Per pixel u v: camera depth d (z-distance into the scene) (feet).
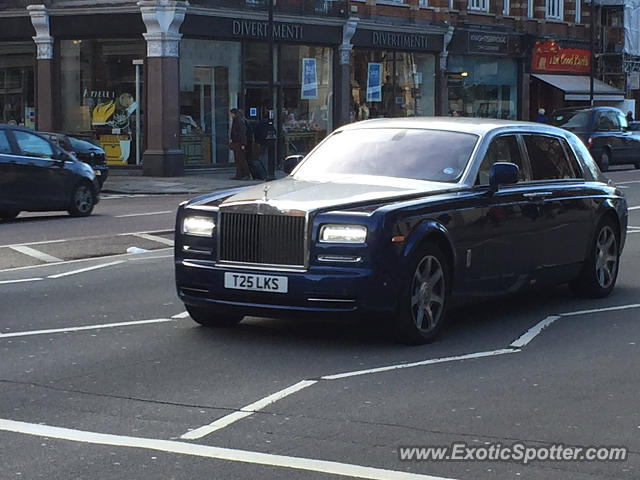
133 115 108.68
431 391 24.23
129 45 108.06
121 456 19.21
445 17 137.90
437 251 29.63
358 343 29.60
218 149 112.47
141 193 91.30
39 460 18.95
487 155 32.55
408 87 135.64
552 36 159.63
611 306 36.19
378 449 19.75
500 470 18.66
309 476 18.15
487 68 147.95
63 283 41.01
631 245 52.65
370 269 27.78
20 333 30.89
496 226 31.76
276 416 21.99
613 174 114.52
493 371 26.35
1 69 114.32
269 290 28.35
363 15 127.65
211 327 31.81
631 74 177.68
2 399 23.35
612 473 18.60
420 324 29.30
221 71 112.06
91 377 25.46
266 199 29.04
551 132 36.24
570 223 35.32
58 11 108.78
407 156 32.42
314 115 122.83
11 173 63.98
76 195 68.03
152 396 23.63
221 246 29.14
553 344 29.89
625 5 175.22
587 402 23.39
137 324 32.32
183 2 105.40
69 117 111.34
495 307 35.83
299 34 118.62
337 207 28.30
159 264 46.65
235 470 18.44
